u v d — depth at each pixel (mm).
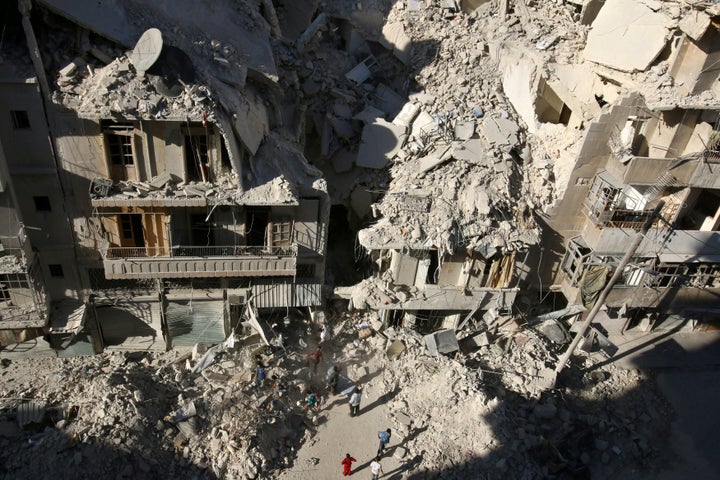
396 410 30281
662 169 29750
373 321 33719
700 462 30484
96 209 25969
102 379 27938
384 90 35594
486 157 32219
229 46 27156
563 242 33844
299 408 29750
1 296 27344
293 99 33500
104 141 24656
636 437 30969
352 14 36125
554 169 32938
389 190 32250
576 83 33875
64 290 28719
